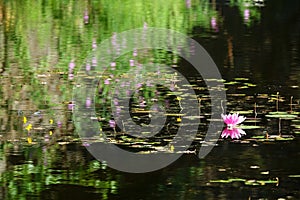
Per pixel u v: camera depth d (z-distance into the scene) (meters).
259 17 21.94
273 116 10.46
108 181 8.06
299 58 15.40
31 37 18.16
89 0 25.84
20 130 9.93
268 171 8.32
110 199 7.53
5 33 18.73
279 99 11.63
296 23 20.56
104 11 23.30
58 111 10.98
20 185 7.95
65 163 8.66
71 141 9.49
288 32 19.00
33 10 23.14
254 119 10.43
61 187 7.88
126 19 21.75
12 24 20.31
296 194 7.59
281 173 8.26
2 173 8.32
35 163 8.67
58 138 9.62
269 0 25.95
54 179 8.13
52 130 9.95
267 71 14.06
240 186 7.86
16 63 14.85
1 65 14.61
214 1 26.05
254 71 14.09
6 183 8.00
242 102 11.43
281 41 17.59
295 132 9.77
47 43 17.31
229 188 7.80
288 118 10.47
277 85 12.77
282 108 11.02
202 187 7.84
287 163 8.59
